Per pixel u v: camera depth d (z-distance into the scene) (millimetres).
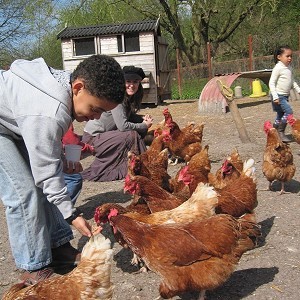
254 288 1525
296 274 1602
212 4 11609
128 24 7871
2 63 10195
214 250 1395
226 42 13227
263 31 12922
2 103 1319
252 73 6352
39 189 1505
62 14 12641
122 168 2930
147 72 7582
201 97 6312
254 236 1508
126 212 1629
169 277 1392
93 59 1249
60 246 1703
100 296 1183
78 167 1653
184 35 13602
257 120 5156
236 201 1760
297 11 12469
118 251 1901
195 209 1561
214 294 1506
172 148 3172
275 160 2443
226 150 3604
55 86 1267
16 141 1477
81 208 2424
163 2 11148
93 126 2955
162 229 1420
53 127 1262
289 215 2168
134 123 2859
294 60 8172
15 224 1504
